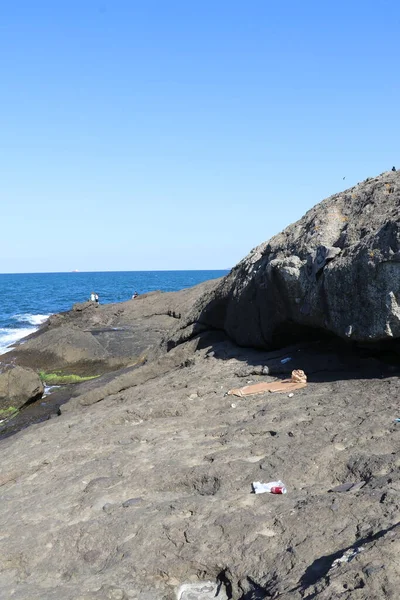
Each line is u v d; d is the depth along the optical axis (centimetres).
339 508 521
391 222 898
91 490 702
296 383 992
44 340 2469
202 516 576
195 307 1716
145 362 1841
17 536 627
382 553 415
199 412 959
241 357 1282
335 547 467
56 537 605
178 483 678
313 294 1058
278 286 1163
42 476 817
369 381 915
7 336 3650
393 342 990
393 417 730
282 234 1311
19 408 1733
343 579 402
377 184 1123
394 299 890
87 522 617
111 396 1330
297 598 407
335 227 1114
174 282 13612
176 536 552
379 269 902
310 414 815
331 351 1129
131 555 543
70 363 2330
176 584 509
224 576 500
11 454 984
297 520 521
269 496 593
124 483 704
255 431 791
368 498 526
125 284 12600
